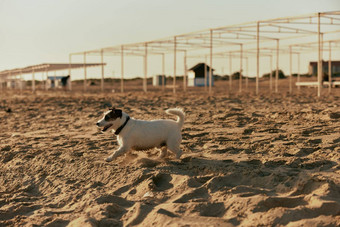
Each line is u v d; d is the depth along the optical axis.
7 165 6.86
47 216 4.34
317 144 6.73
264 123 9.80
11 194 5.39
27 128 11.34
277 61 29.58
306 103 15.98
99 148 7.50
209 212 3.98
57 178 5.80
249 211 3.79
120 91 37.06
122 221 4.03
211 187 4.66
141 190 4.91
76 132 10.03
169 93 29.38
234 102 17.62
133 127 6.05
